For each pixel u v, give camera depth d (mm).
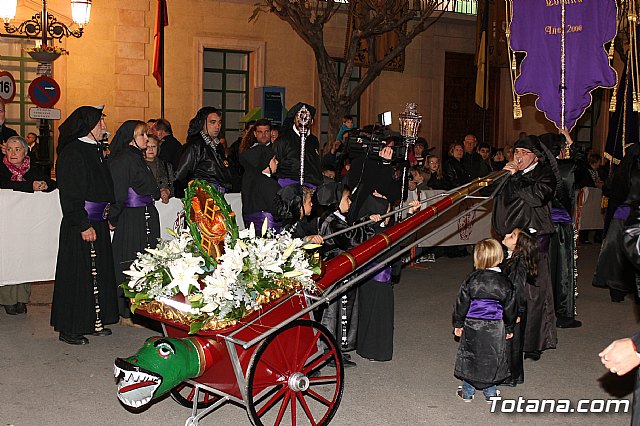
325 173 10883
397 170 6992
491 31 19344
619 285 9375
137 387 4398
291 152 8445
